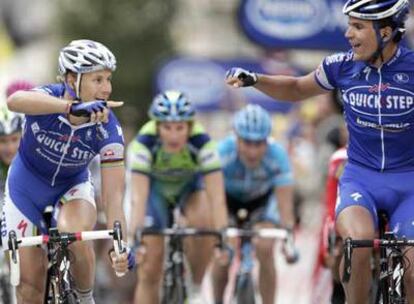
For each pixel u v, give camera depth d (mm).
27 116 16625
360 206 16281
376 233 16531
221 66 42562
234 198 23609
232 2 69375
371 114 16469
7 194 17234
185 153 21719
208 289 28250
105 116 14938
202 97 42594
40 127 16438
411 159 16641
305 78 17250
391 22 16016
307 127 34812
